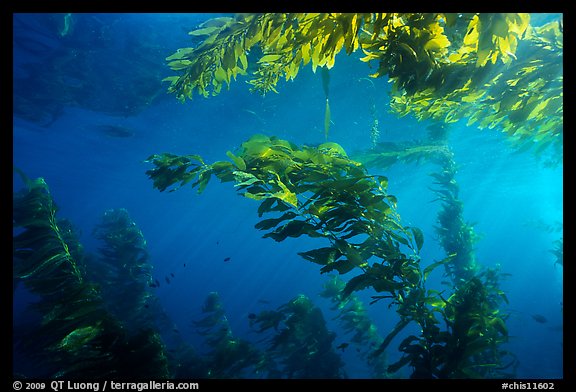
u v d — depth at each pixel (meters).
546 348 20.16
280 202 2.42
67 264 4.71
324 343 8.45
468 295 2.94
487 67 2.14
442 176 7.92
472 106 3.38
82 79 14.17
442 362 2.54
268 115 16.08
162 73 13.31
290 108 14.89
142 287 11.25
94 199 54.94
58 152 27.83
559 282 57.47
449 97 2.71
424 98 2.46
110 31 11.27
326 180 2.47
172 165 2.50
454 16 1.73
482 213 68.19
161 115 18.22
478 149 20.02
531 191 39.66
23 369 10.73
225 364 8.59
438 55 2.21
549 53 2.34
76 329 3.97
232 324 46.00
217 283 123.88
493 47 1.76
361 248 2.55
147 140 23.20
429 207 55.66
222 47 2.61
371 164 5.40
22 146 25.67
